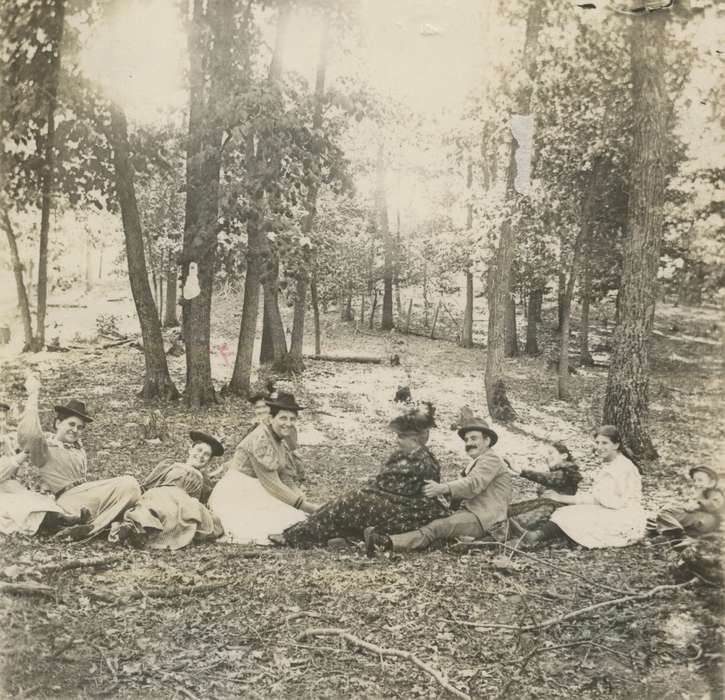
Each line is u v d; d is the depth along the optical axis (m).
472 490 3.80
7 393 3.96
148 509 3.78
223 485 3.91
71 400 3.96
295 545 3.79
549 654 3.43
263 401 3.92
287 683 3.29
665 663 3.44
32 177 4.01
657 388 3.84
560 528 3.75
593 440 3.83
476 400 3.89
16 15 3.91
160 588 3.54
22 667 3.30
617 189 3.87
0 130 3.98
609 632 3.47
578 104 3.86
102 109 3.96
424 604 3.49
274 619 3.46
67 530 3.76
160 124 3.96
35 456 3.88
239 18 3.88
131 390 4.00
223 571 3.61
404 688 3.31
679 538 3.68
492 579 3.64
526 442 3.85
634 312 3.86
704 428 3.80
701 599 3.55
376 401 3.90
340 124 3.93
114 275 4.04
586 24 3.79
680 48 3.80
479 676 3.35
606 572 3.63
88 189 4.02
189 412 3.98
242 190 3.94
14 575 3.54
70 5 3.91
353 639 3.41
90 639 3.38
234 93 3.91
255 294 3.97
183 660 3.34
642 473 3.78
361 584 3.59
